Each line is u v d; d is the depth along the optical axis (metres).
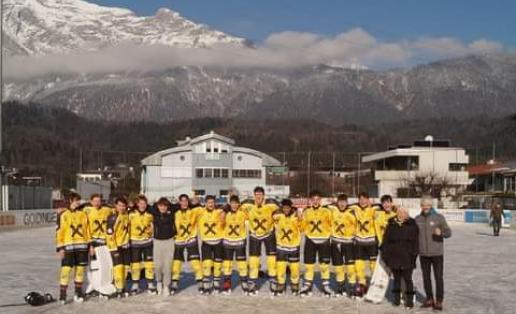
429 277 12.91
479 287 16.12
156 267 14.30
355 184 91.81
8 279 17.12
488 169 78.50
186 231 14.47
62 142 123.31
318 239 14.11
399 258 12.82
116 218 13.86
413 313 12.43
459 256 24.84
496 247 29.31
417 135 147.38
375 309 12.78
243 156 85.19
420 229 12.80
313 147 137.50
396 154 78.00
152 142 147.38
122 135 146.75
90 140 139.38
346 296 14.21
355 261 14.01
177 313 12.29
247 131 155.75
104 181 92.00
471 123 148.38
